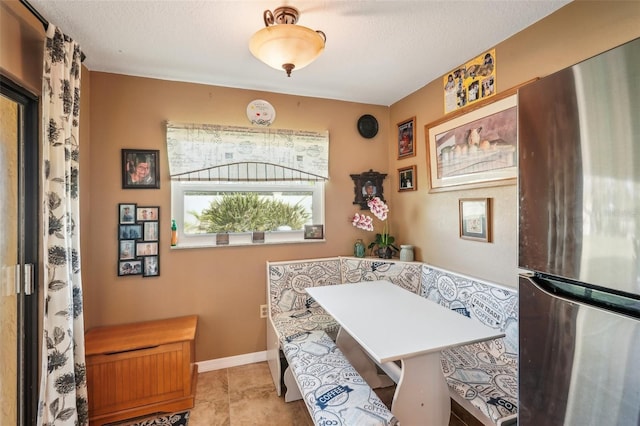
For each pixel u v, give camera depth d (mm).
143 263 2305
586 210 739
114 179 2248
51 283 1475
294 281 2594
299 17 1635
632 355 642
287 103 2721
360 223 2850
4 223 1451
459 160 2244
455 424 1818
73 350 1618
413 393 1409
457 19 1688
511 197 1880
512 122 1846
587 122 730
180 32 1757
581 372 740
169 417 1923
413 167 2744
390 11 1599
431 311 1667
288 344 1947
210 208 2574
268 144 2621
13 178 1506
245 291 2594
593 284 725
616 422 668
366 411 1309
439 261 2486
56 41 1512
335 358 1757
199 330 2465
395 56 2094
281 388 2139
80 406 1681
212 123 2492
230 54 2016
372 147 3035
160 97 2363
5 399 1464
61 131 1522
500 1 1539
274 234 2744
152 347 1934
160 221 2357
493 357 1759
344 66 2232
